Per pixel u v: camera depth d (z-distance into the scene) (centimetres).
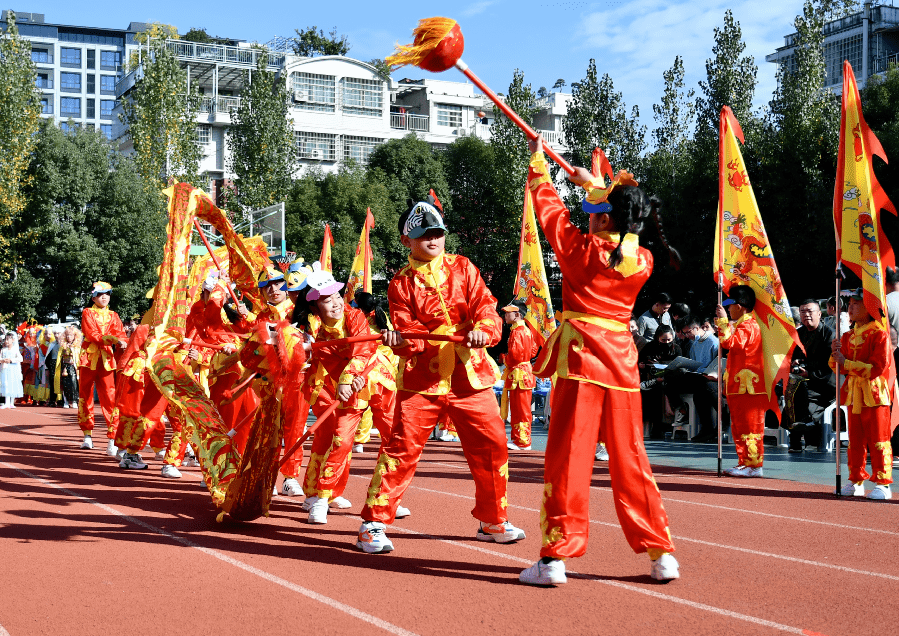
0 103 3459
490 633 427
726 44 3216
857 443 854
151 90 3991
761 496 856
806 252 2842
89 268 3525
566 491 506
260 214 2927
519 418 1262
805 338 1277
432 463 1122
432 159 4447
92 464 1060
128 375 1005
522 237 1274
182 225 781
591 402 507
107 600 482
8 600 482
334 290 688
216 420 737
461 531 673
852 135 865
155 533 657
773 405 975
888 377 845
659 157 3506
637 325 1505
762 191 3000
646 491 518
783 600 487
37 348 2305
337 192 3978
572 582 521
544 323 1260
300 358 698
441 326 596
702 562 577
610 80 3675
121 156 3916
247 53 5025
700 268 3045
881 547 626
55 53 9569
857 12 5019
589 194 536
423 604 474
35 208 3556
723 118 993
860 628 438
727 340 978
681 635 425
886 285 969
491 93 543
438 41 527
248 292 791
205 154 4450
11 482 897
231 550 601
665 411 1490
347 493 860
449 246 4188
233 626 438
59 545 614
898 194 2589
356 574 537
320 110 5181
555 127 5844
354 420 713
